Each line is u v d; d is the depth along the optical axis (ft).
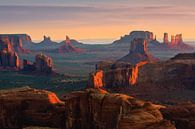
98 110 262.47
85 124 269.44
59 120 285.02
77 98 273.95
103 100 262.47
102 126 257.55
